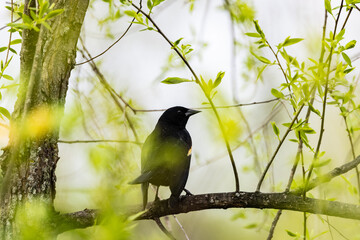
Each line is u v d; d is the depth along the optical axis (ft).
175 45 22.71
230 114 29.48
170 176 30.76
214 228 48.29
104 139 27.78
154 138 32.68
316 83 20.99
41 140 22.93
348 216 23.06
